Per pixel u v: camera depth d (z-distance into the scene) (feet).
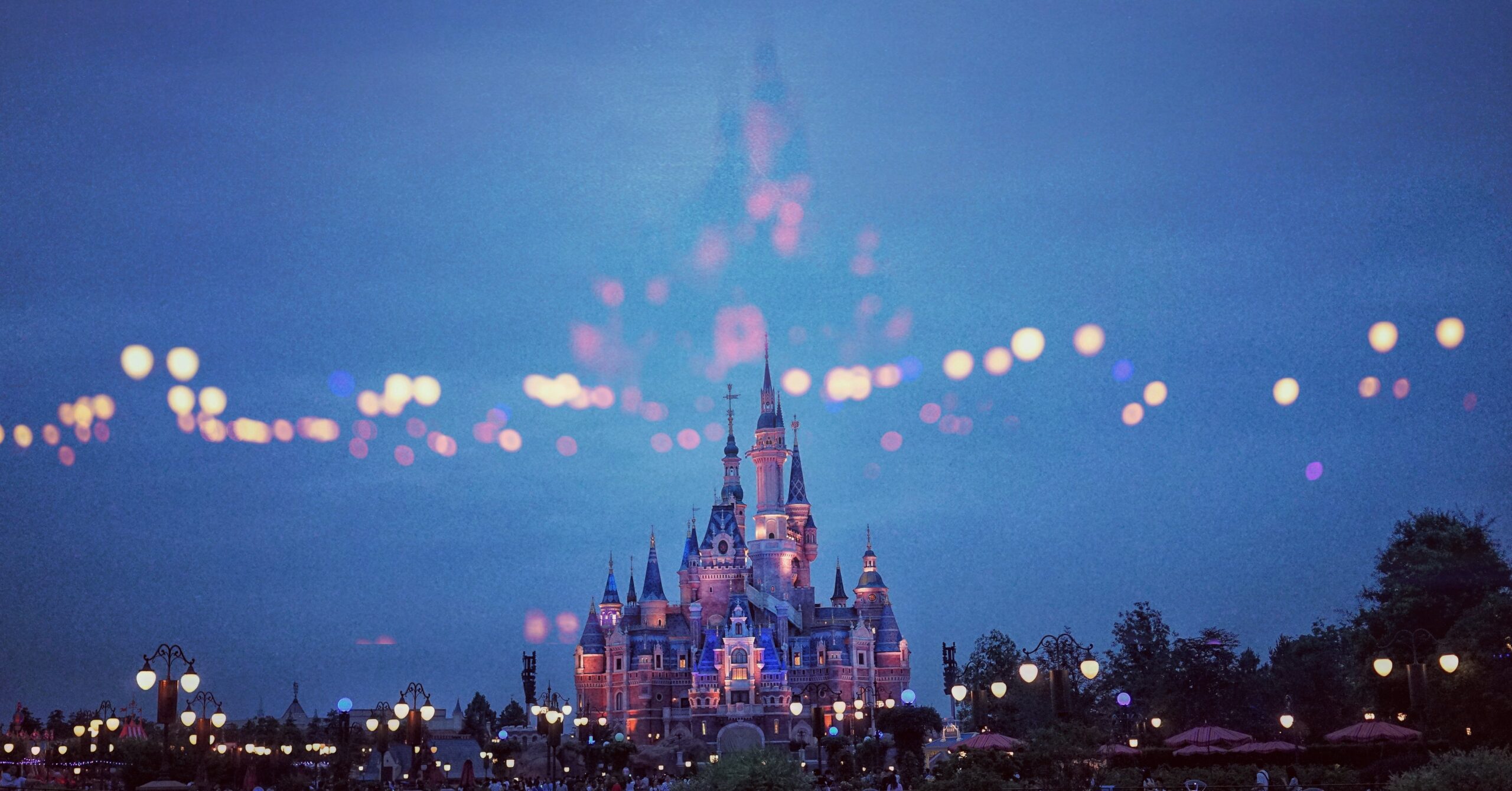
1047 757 197.47
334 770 367.66
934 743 453.99
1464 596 282.97
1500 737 238.89
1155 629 493.36
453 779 546.67
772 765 171.53
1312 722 379.96
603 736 517.96
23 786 230.07
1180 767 254.27
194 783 213.87
